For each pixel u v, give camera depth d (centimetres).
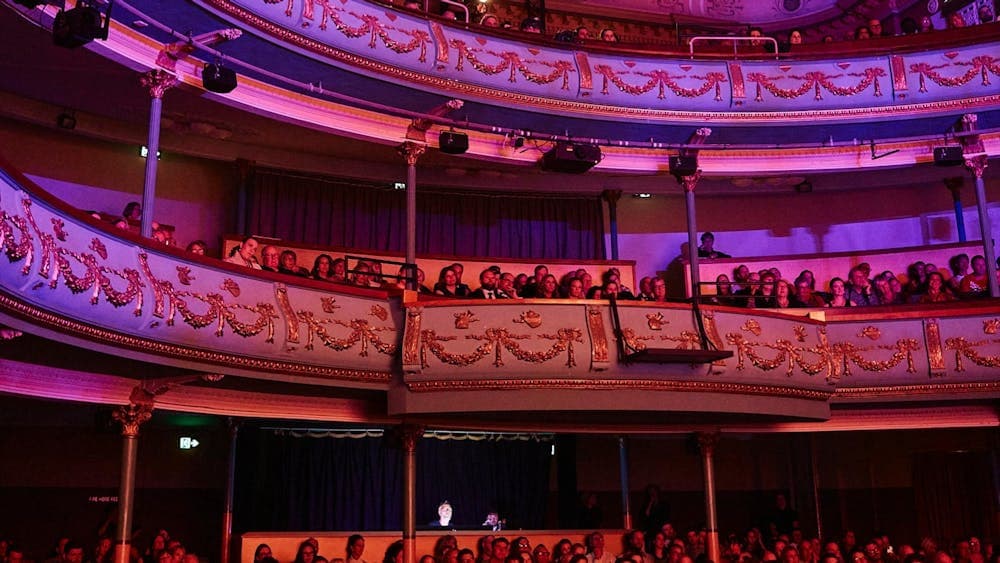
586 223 1568
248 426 1281
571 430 1209
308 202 1416
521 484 1401
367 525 1280
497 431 1214
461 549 1101
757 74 1376
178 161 1356
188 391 1012
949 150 1335
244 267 966
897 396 1198
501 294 1223
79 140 1274
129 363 891
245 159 1366
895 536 1541
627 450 1446
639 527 1525
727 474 1580
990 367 1184
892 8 1723
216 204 1375
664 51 1369
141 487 1265
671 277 1616
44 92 1176
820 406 1171
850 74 1374
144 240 864
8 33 1001
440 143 1206
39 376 872
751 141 1417
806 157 1440
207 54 1078
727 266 1488
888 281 1369
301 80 1185
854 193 1653
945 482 1558
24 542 1197
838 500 1553
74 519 1226
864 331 1200
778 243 1647
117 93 1173
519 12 1705
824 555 1073
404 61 1201
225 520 1221
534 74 1291
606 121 1334
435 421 1125
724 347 1092
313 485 1273
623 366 1053
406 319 1055
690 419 1198
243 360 952
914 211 1633
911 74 1369
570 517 1450
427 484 1338
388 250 1445
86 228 792
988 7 1556
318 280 1030
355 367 1035
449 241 1505
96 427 969
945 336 1196
